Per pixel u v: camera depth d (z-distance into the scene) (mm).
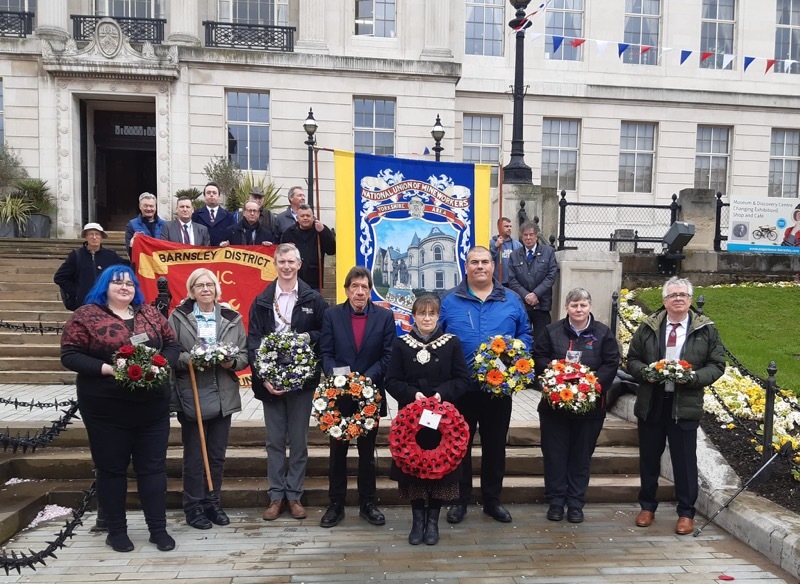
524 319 4832
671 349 4594
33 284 9992
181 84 17047
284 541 4277
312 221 6586
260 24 18156
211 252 7117
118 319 4043
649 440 4629
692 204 11445
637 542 4348
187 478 4496
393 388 4363
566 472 4781
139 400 3963
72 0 17844
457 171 6934
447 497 4172
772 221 11484
